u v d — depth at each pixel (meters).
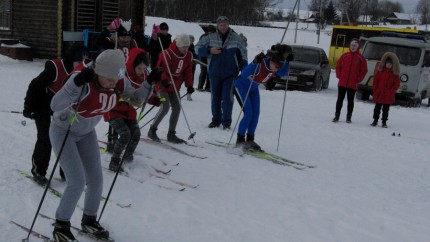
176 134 7.02
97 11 15.71
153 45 10.25
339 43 22.31
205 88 12.42
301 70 14.69
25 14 15.30
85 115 3.20
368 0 67.94
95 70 3.02
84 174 3.29
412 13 96.69
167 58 6.12
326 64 15.89
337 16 57.59
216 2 45.84
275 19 68.88
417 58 13.16
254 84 6.24
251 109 6.27
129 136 4.95
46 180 4.46
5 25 15.59
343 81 9.22
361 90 13.53
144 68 4.01
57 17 14.87
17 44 15.02
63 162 3.23
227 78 7.54
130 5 16.83
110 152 5.61
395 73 9.15
